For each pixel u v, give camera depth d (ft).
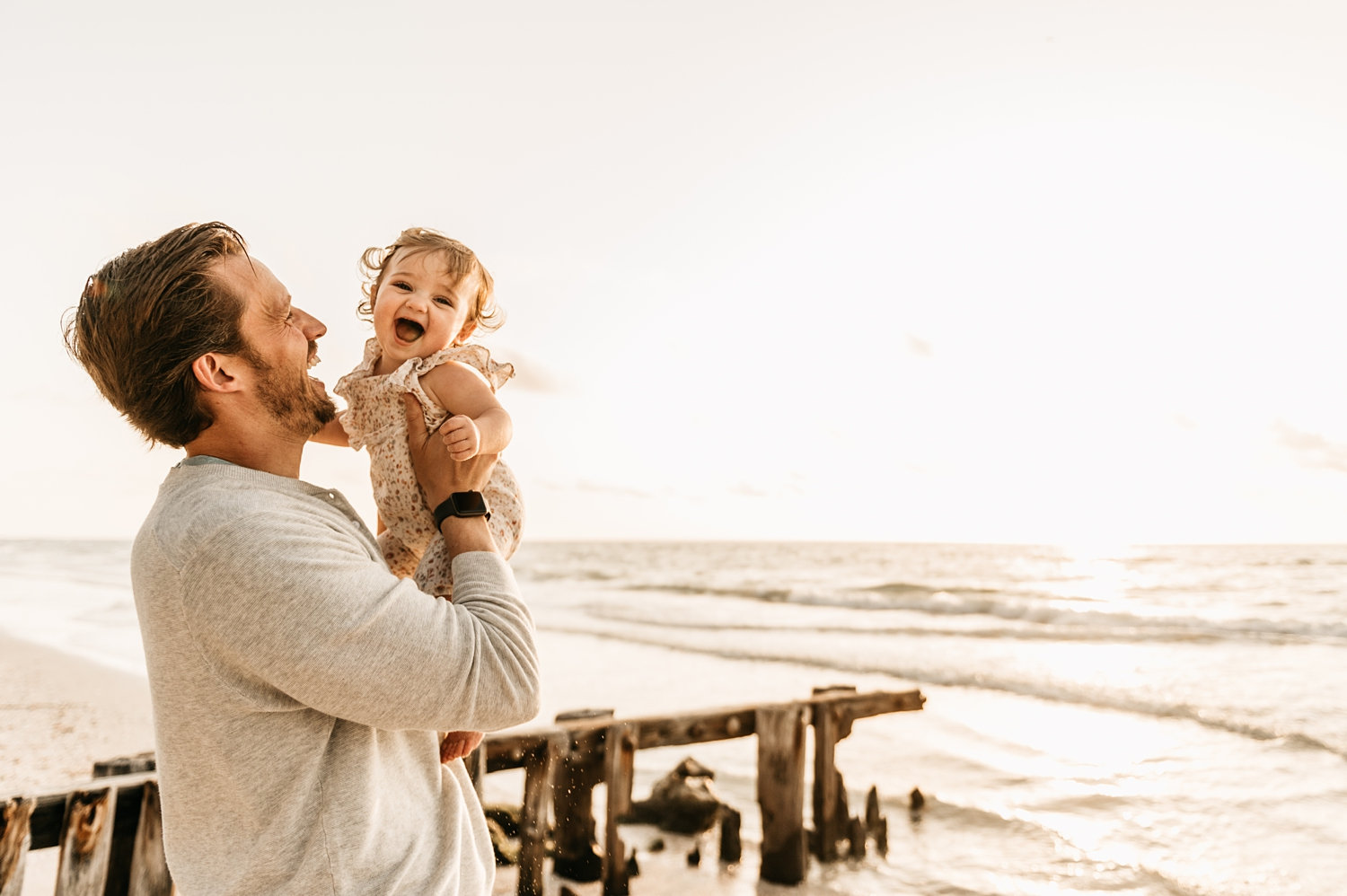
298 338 4.76
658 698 45.29
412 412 5.60
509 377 6.32
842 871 21.30
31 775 29.84
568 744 17.93
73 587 142.51
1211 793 28.27
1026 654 63.36
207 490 4.13
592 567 181.57
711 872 21.31
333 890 4.01
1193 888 20.62
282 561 3.90
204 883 4.08
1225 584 120.47
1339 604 92.73
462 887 4.74
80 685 50.60
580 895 18.78
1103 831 24.48
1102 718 40.40
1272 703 44.01
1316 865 22.07
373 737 4.28
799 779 20.48
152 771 12.90
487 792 27.25
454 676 4.10
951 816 25.55
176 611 3.96
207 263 4.41
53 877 19.08
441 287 6.28
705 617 89.92
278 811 4.02
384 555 5.88
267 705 4.00
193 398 4.38
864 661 59.21
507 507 6.08
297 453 4.87
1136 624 78.74
